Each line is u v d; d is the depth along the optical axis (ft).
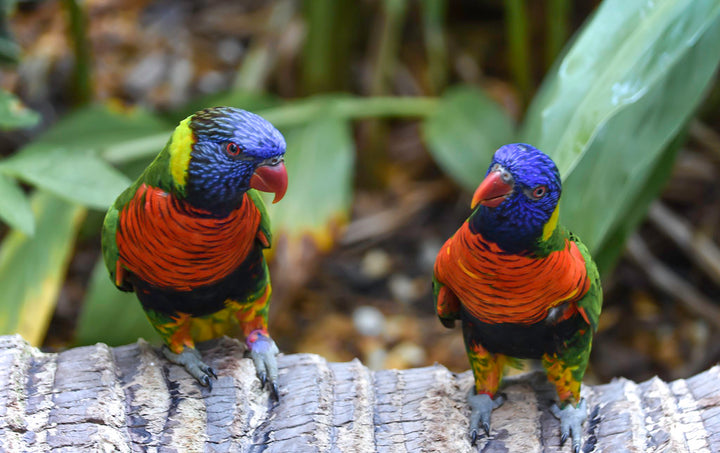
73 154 12.03
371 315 18.58
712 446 8.48
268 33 21.17
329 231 15.75
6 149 19.62
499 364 9.34
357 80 21.93
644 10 9.57
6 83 20.29
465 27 23.12
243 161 8.05
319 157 16.53
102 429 8.30
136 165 16.35
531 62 21.30
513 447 8.93
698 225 18.47
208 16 23.52
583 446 8.90
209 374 9.29
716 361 16.83
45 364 9.00
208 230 8.25
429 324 18.45
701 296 18.15
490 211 7.64
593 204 11.39
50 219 14.53
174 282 8.70
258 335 9.73
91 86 18.28
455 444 8.81
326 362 9.78
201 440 8.63
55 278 14.11
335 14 18.76
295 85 20.97
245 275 9.16
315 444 8.64
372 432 8.91
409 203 20.83
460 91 18.60
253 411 9.12
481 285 8.06
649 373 17.10
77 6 16.70
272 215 15.72
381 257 19.89
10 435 8.09
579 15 21.43
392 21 19.17
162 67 21.95
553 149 9.34
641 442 8.71
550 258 7.80
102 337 14.03
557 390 9.12
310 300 18.86
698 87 11.06
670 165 13.34
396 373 9.70
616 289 18.71
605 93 9.00
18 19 21.40
